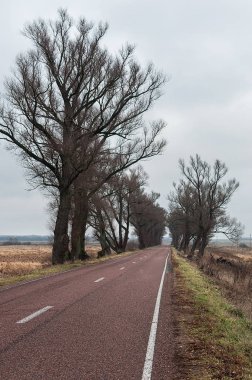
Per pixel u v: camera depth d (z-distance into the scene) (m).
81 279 21.66
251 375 6.54
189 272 26.36
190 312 11.92
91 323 10.22
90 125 34.84
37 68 30.94
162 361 7.19
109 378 6.30
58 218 34.44
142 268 30.39
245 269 33.81
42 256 66.44
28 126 31.67
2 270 31.23
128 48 34.41
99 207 57.09
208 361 7.20
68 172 34.03
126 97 34.88
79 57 33.19
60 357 7.31
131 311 11.95
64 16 32.78
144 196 91.62
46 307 12.41
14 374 6.39
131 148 37.75
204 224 68.00
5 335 8.85
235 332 9.41
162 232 183.00
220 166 65.44
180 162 66.38
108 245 71.62
